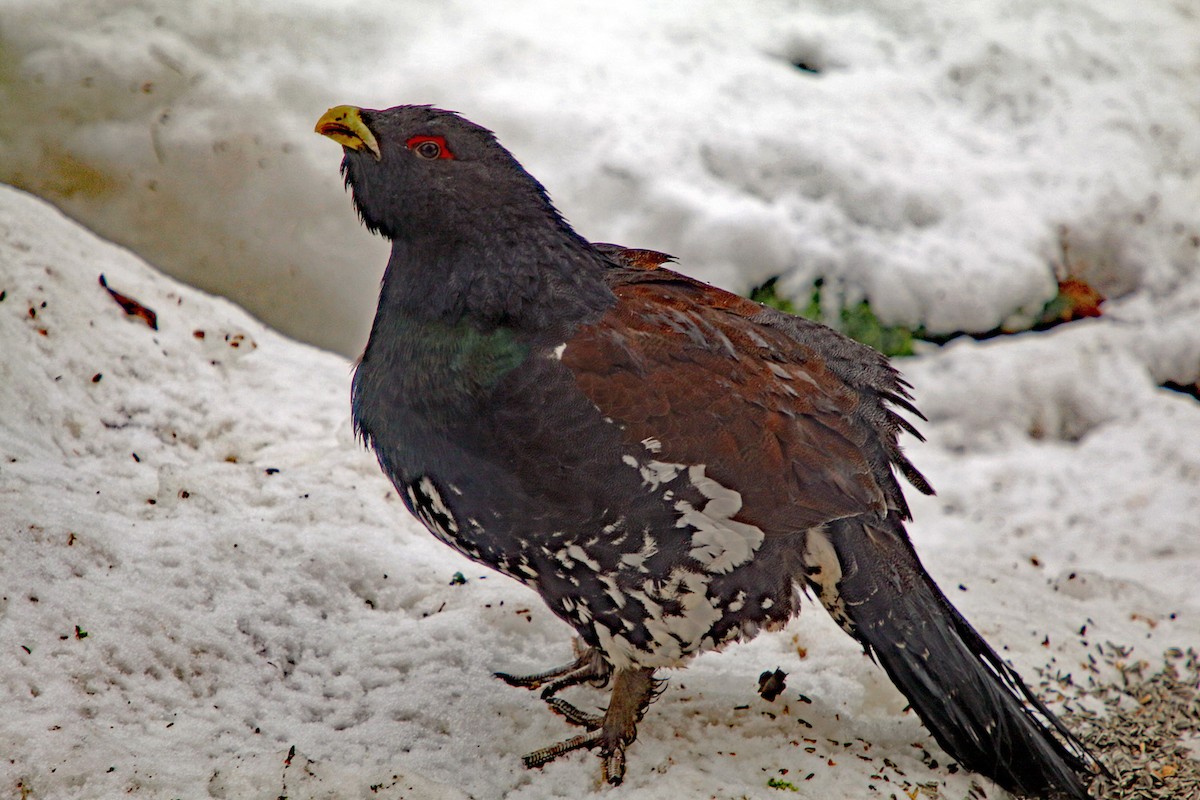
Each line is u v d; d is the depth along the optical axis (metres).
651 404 5.93
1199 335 13.30
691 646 6.27
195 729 6.01
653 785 6.20
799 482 6.12
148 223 12.15
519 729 6.64
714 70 13.96
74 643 6.15
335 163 12.27
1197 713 7.82
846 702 7.21
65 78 12.21
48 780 5.39
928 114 14.23
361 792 5.78
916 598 6.59
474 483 6.03
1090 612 9.10
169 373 9.14
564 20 14.05
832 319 12.60
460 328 6.09
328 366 10.30
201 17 12.77
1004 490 11.77
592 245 6.85
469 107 12.84
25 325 8.45
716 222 12.50
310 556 7.53
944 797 6.43
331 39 13.02
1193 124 14.75
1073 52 15.12
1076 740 6.77
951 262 12.97
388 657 7.00
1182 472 11.95
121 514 7.48
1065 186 13.85
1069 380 12.82
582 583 6.13
